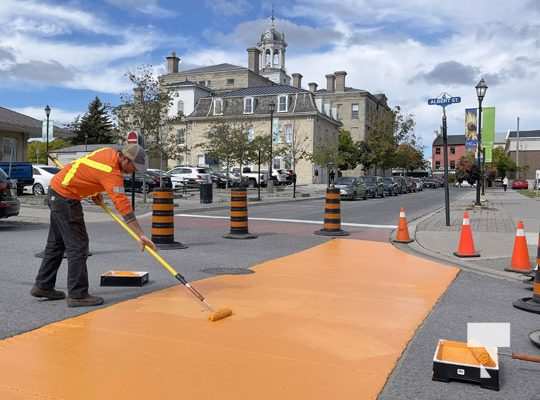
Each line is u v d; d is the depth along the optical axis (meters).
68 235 5.72
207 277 7.63
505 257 10.03
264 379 3.95
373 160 70.94
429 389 3.90
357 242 12.13
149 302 6.05
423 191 60.56
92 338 4.77
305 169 58.84
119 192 5.65
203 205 23.28
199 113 62.00
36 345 4.56
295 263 9.14
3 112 29.88
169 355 4.39
